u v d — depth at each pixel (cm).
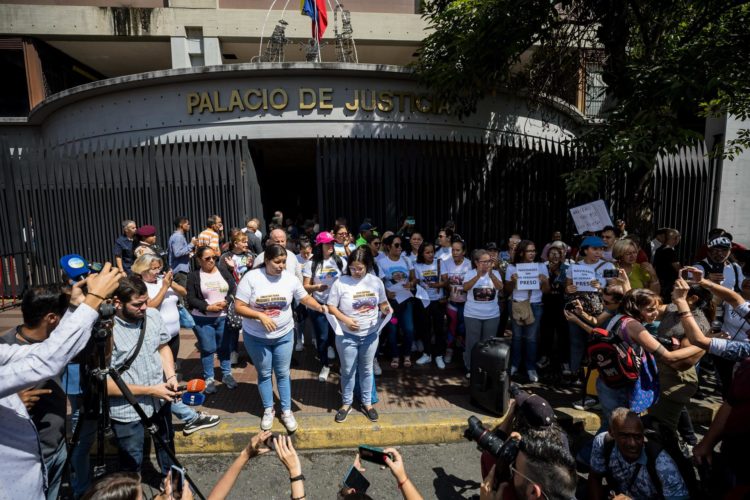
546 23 792
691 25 741
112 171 879
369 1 1516
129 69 1733
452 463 399
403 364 594
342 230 630
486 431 267
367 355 441
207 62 1423
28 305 238
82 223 900
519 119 1112
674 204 964
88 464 315
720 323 512
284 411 421
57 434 266
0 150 918
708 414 466
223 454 412
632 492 273
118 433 296
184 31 1409
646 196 751
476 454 414
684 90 553
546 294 561
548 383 537
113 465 385
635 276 521
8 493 201
